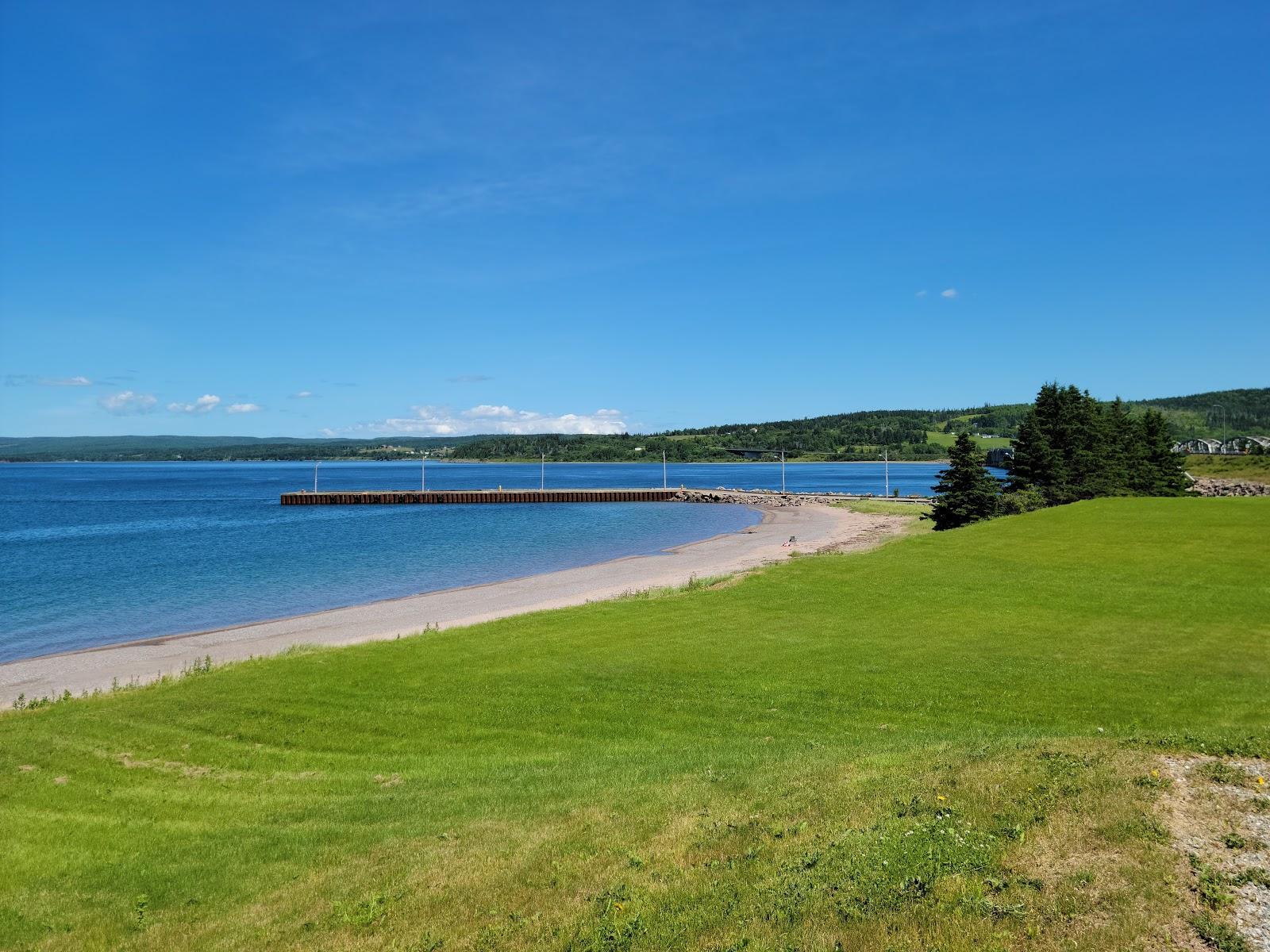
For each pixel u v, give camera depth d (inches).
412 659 985.5
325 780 653.9
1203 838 373.7
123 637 1535.4
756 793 531.8
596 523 4057.6
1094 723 677.3
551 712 794.2
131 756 701.9
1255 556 1435.8
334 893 451.5
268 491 7313.0
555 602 1721.2
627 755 671.8
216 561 2615.7
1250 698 721.6
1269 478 4128.9
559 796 574.9
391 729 759.1
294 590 2046.0
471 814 555.8
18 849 535.5
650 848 459.8
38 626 1637.6
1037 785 450.6
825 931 333.4
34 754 702.5
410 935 397.4
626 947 352.2
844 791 502.0
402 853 498.3
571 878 435.8
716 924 356.5
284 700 836.6
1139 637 971.9
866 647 975.6
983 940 311.3
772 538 3142.2
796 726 725.3
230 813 593.0
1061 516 1923.0
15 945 421.1
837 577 1446.9
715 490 6077.8
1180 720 669.3
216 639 1440.7
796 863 402.3
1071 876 347.6
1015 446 2709.2
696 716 766.5
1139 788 428.5
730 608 1239.5
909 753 581.3
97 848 538.6
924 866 370.6
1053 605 1167.0
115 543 3157.0
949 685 809.5
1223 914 313.4
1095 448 2682.1
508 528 3767.2
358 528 3789.4
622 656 977.5
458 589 1999.3
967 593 1263.5
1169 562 1416.1
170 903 459.8
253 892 465.4
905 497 5241.1
